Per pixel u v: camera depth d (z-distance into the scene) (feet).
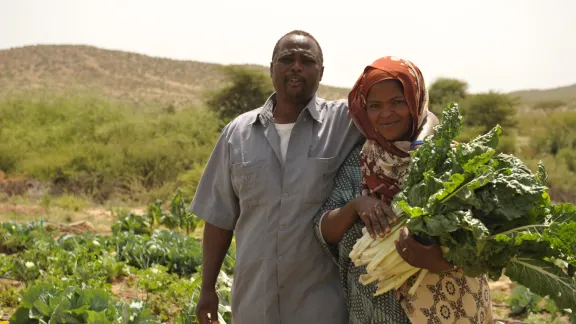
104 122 119.24
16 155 96.99
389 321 10.97
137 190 80.38
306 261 12.34
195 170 80.79
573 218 9.37
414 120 10.78
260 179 12.54
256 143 12.80
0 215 56.49
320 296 12.42
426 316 10.52
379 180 10.93
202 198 13.70
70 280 27.96
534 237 8.97
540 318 27.25
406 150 10.68
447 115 10.16
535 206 9.47
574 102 256.73
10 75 270.67
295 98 12.57
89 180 82.02
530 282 9.43
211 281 13.92
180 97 278.67
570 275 9.25
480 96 134.21
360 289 11.34
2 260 33.14
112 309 19.43
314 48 12.61
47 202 65.26
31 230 42.47
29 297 19.84
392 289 10.94
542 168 10.00
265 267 12.46
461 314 10.49
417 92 10.73
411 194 9.82
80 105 130.00
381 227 10.32
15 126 119.44
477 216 9.39
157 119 120.26
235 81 131.44
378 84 10.65
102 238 39.60
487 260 9.35
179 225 48.65
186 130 111.24
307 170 12.33
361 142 12.50
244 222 12.90
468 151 9.68
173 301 25.50
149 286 28.66
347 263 11.82
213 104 131.95
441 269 9.78
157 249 36.24
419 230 9.46
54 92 227.20
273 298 12.45
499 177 9.38
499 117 131.95
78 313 18.99
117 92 266.98
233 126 13.25
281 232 12.35
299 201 12.30
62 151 94.07
